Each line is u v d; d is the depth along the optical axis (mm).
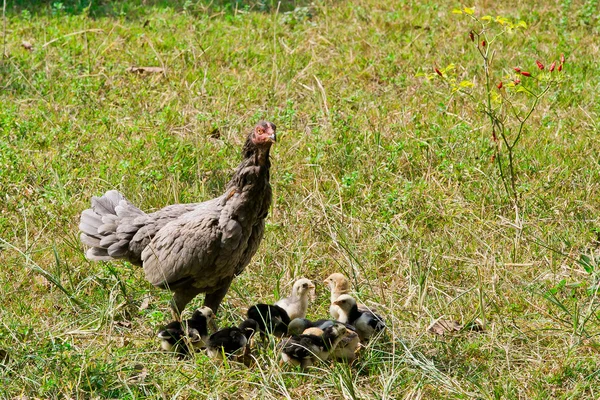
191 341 8953
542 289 10164
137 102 15195
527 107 14883
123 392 8414
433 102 15172
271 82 15750
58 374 8508
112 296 9930
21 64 16297
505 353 9023
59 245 11156
